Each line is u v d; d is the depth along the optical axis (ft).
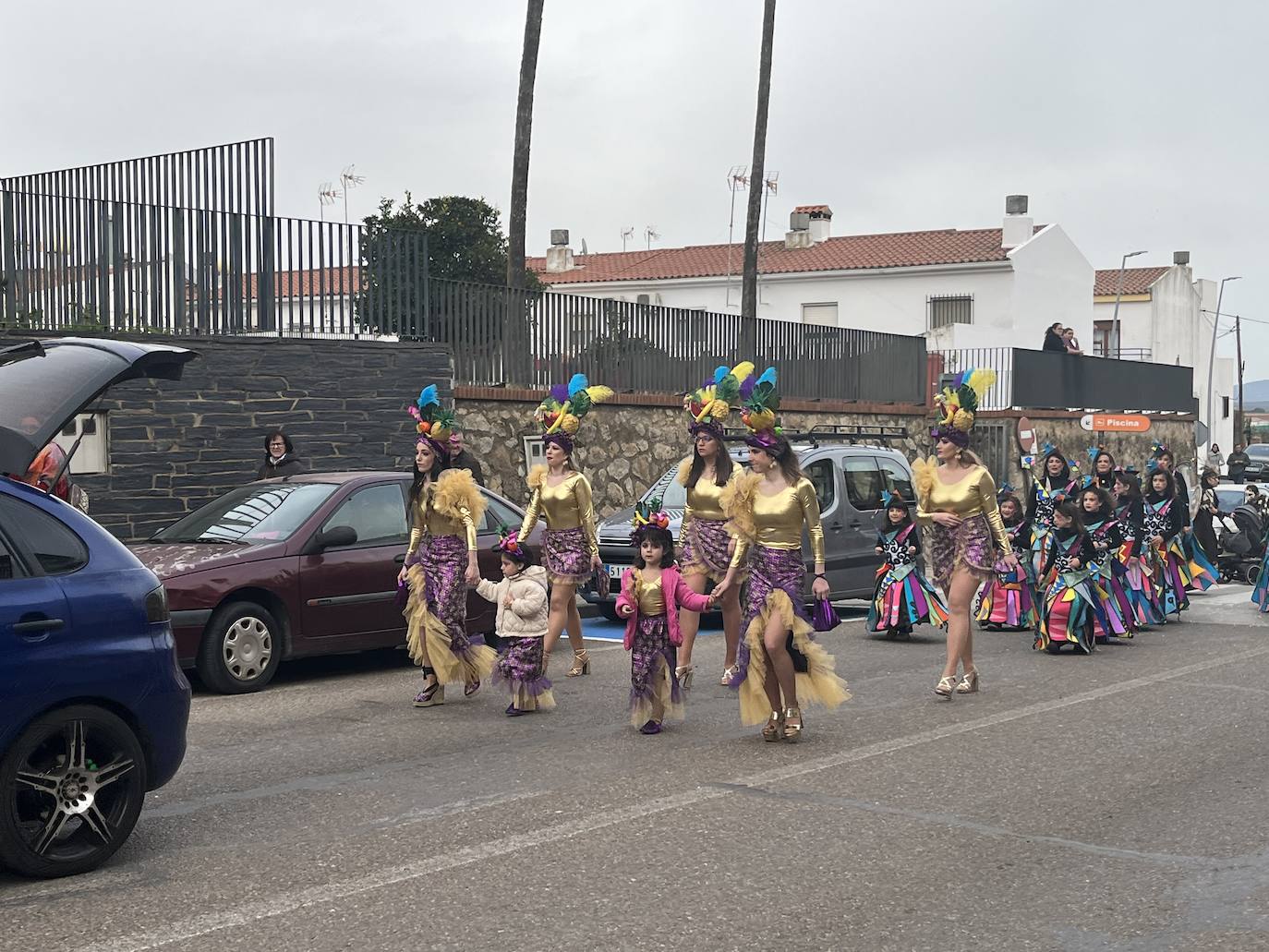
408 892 18.49
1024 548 50.29
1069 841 21.30
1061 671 39.29
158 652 20.22
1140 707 33.12
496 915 17.54
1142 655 43.04
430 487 32.71
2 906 17.94
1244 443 233.35
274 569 35.55
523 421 63.57
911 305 152.97
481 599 40.45
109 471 48.08
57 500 20.10
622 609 29.58
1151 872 19.76
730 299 156.97
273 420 52.60
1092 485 45.83
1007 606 49.73
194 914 17.56
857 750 27.91
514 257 71.92
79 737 19.25
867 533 52.70
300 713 32.30
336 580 36.65
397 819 22.35
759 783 24.89
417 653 32.99
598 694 34.81
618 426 69.21
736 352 77.71
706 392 35.45
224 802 23.59
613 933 16.92
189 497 50.14
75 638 19.20
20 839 18.69
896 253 156.97
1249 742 28.89
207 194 51.96
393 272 58.03
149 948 16.30
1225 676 38.27
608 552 49.37
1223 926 17.46
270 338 52.49
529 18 71.31
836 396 86.69
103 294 49.34
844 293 154.81
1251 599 60.70
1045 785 24.93
